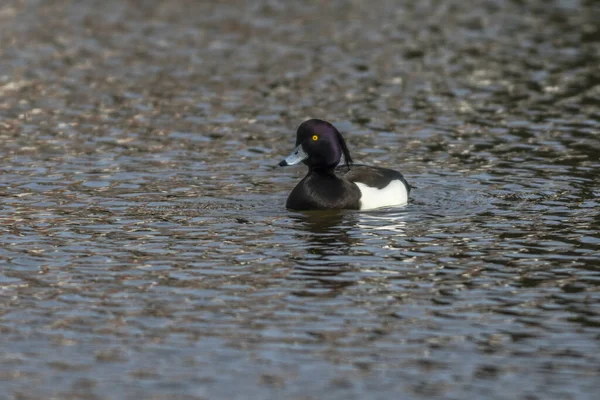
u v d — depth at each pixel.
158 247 13.98
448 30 30.02
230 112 21.94
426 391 9.97
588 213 15.52
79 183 17.16
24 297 12.20
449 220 15.23
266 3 33.41
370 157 18.94
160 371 10.35
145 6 32.56
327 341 11.02
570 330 11.30
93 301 12.09
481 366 10.47
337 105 22.55
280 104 22.58
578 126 20.86
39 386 10.04
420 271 13.08
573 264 13.30
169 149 19.34
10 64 25.47
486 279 12.80
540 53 27.31
